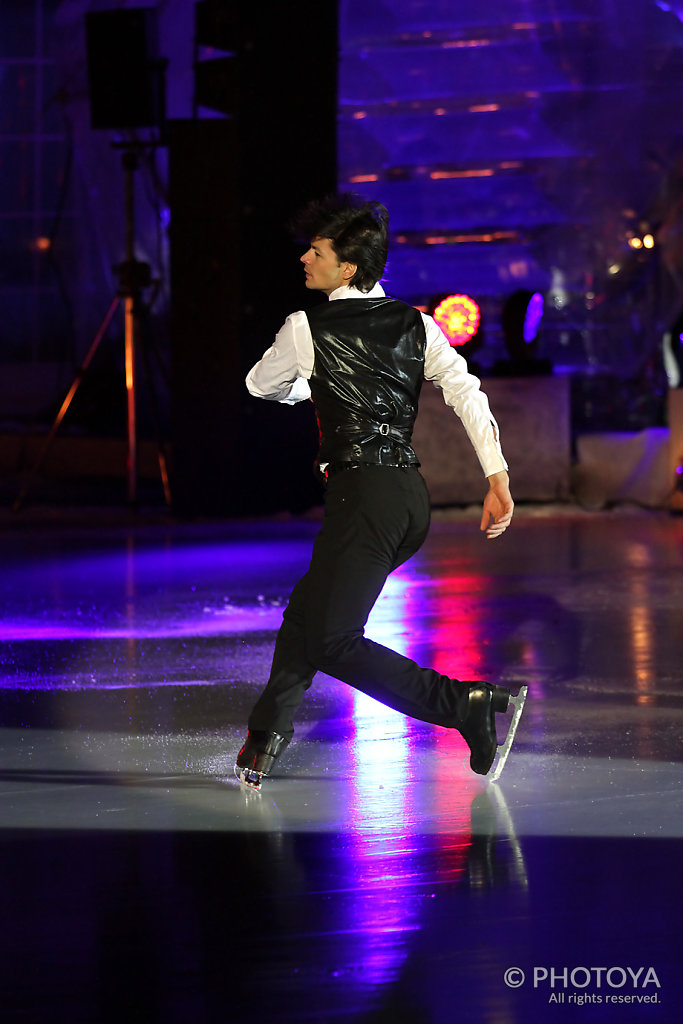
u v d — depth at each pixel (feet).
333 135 110.52
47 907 27.25
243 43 106.42
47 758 39.50
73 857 30.45
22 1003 22.86
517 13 152.35
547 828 32.42
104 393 147.64
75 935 25.75
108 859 30.30
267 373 35.06
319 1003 22.84
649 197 150.92
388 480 34.45
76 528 104.22
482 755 36.17
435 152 158.40
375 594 34.94
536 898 27.63
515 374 118.93
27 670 52.42
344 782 36.83
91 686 49.49
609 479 116.78
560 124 154.20
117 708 45.98
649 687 48.73
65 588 74.08
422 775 37.47
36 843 31.48
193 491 111.24
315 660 35.12
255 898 27.71
